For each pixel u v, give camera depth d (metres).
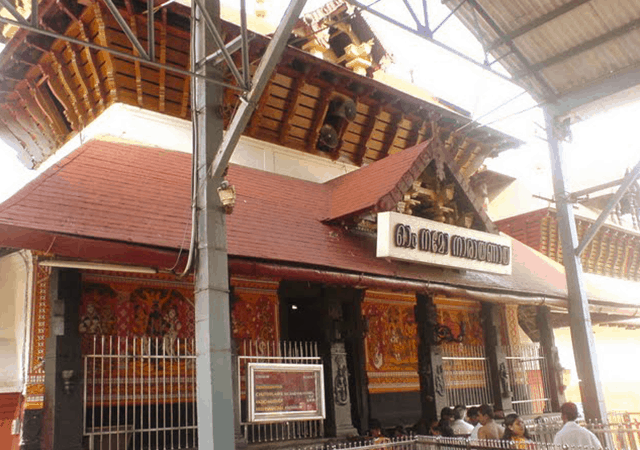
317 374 10.90
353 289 13.89
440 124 16.91
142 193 10.07
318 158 15.28
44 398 9.05
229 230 10.43
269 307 12.42
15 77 13.50
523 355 17.80
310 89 14.52
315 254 11.09
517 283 15.19
